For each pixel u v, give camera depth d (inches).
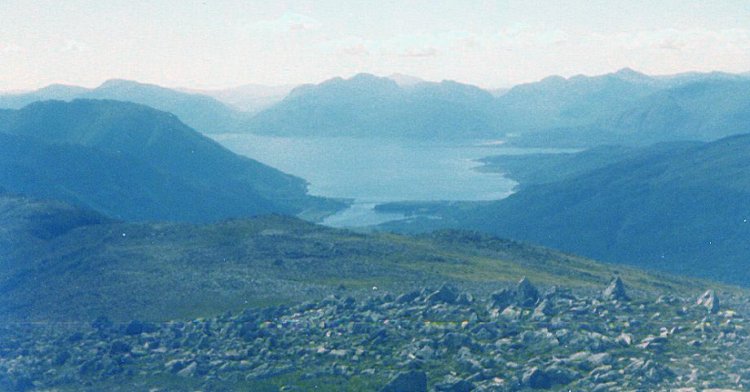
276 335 4532.5
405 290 5713.6
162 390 3843.5
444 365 3924.7
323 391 3732.8
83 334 4761.3
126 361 4254.4
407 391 3636.8
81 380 4028.1
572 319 4471.0
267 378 3939.5
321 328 4623.5
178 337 4630.9
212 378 3978.8
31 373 4104.3
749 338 4074.8
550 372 3641.7
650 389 3425.2
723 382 3464.6
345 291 5723.4
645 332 4224.9
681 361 3764.8
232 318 4975.4
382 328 4436.5
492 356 3964.1
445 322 4569.4
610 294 5049.2
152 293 5871.1
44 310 5693.9
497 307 4781.0
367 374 3882.9
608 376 3590.1
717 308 4648.1
